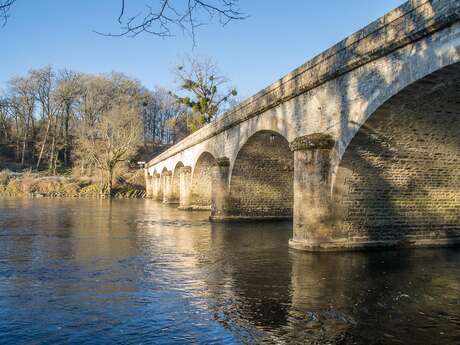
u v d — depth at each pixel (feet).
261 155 76.28
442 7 30.42
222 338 23.25
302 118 51.21
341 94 43.88
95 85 252.42
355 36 40.70
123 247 51.08
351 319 26.45
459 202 53.01
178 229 69.41
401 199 49.78
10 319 25.76
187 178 112.78
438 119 41.06
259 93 62.95
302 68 50.47
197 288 32.94
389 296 31.30
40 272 37.60
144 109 288.92
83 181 192.13
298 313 27.40
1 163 220.64
